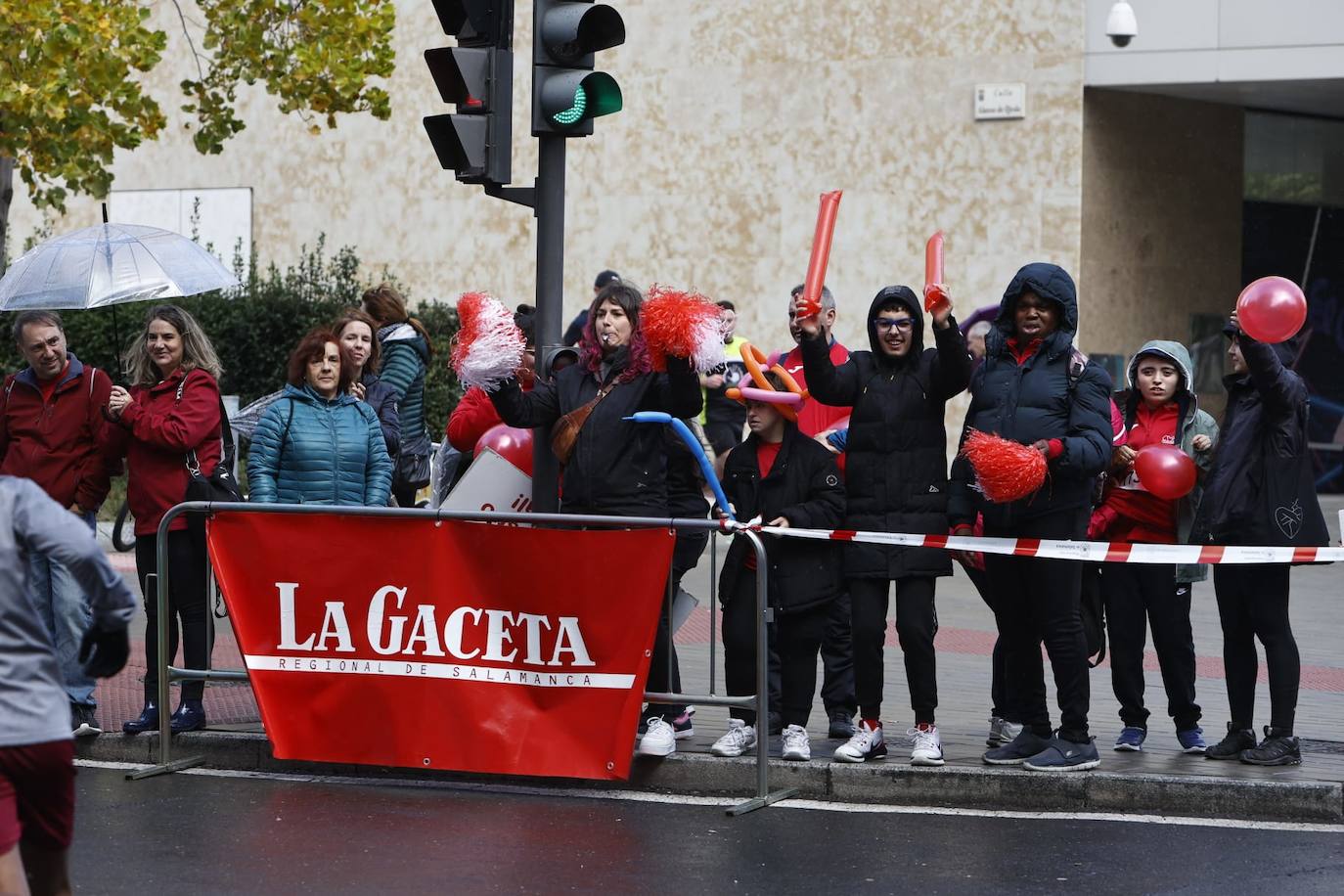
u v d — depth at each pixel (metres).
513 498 10.08
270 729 9.48
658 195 25.73
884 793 8.95
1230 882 7.31
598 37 9.83
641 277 25.89
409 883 7.35
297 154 28.33
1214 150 25.17
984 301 23.83
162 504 10.05
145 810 8.75
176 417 10.00
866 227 24.47
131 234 11.43
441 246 27.39
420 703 9.25
